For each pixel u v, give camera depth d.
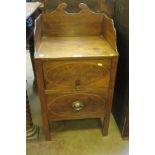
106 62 0.94
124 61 1.10
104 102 1.07
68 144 1.18
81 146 1.17
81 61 0.92
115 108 1.33
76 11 1.25
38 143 1.19
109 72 0.97
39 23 1.06
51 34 1.17
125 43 1.06
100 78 0.99
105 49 0.99
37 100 1.56
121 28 1.10
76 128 1.29
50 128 1.29
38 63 0.90
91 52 0.95
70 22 1.14
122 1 1.06
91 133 1.26
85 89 1.01
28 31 1.10
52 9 1.24
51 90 0.99
